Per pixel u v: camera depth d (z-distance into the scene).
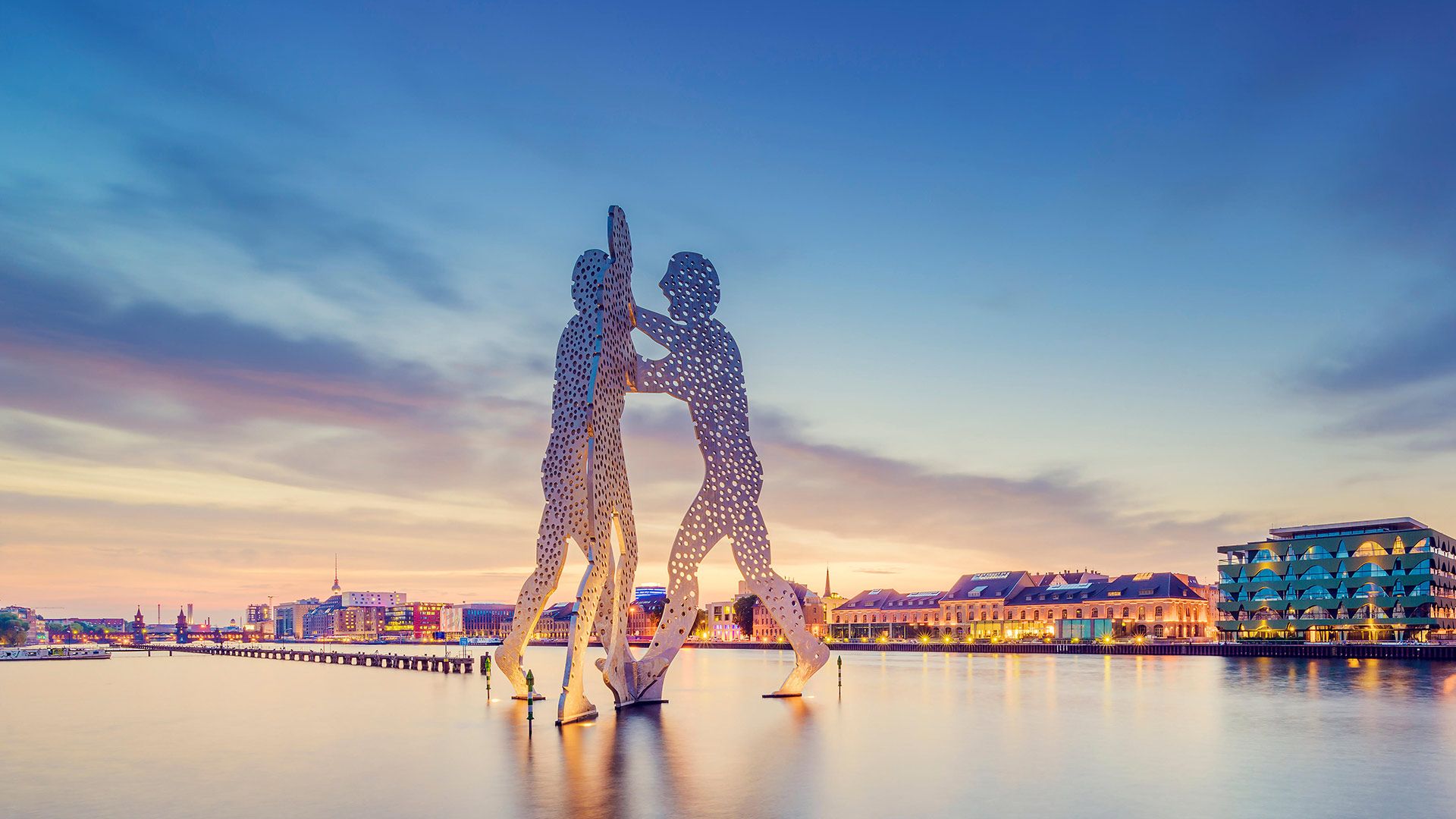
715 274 60.53
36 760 42.81
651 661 59.75
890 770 36.97
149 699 77.88
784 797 32.16
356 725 54.00
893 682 84.44
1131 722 52.16
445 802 31.98
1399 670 103.00
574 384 52.06
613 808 30.77
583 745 43.62
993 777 35.59
